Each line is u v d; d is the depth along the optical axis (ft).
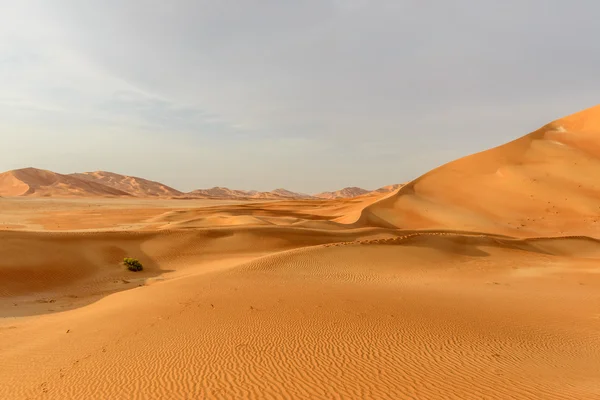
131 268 99.60
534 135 299.99
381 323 39.75
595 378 27.73
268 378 26.91
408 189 255.91
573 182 231.71
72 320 47.29
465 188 249.14
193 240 127.24
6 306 66.49
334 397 23.94
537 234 186.39
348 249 97.04
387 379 26.55
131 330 38.99
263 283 61.93
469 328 39.60
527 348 34.71
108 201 533.55
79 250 105.50
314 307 45.73
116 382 27.17
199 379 27.02
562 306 53.62
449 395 23.99
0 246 94.68
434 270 85.05
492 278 78.38
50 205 400.67
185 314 43.73
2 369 31.55
